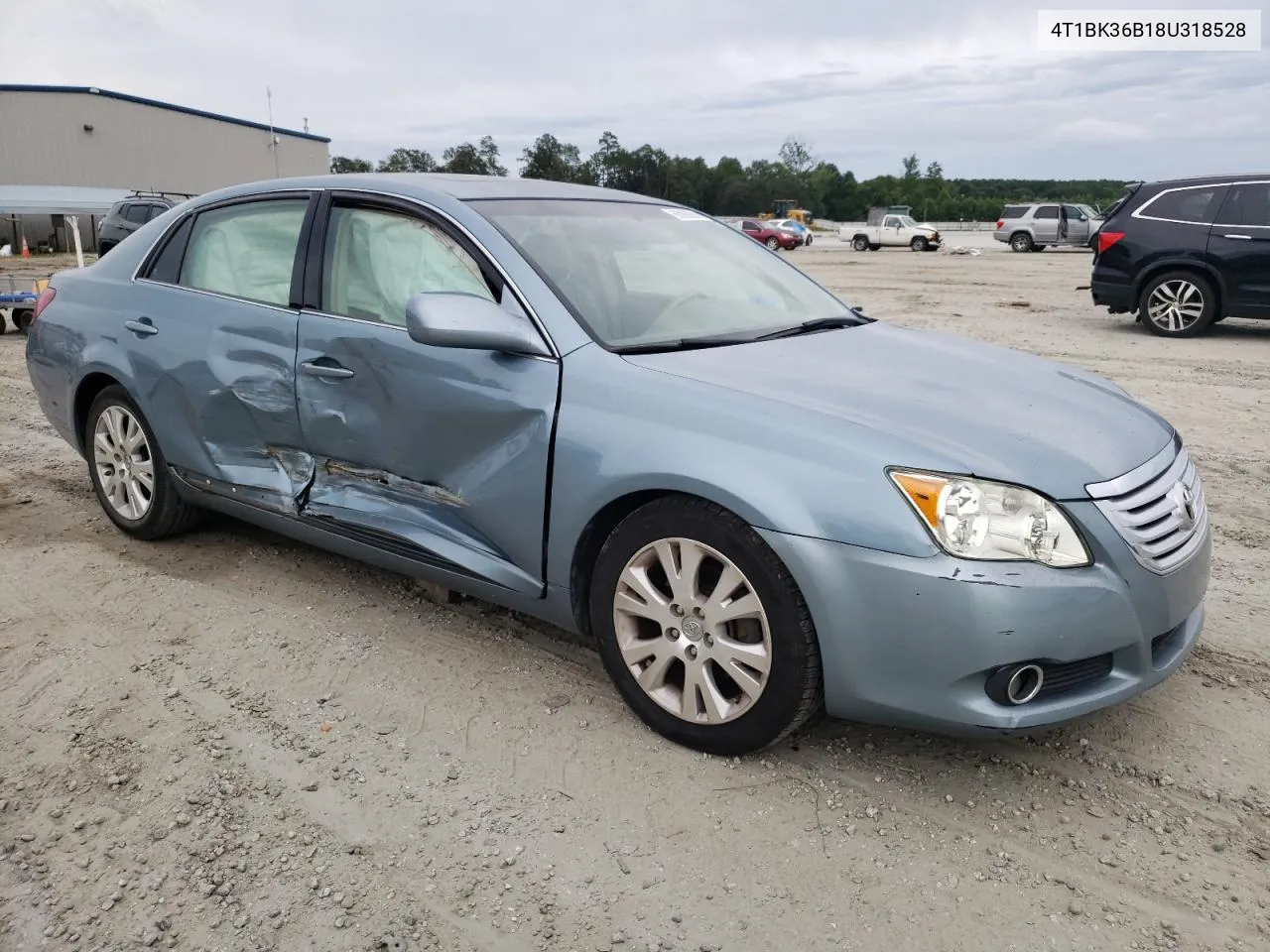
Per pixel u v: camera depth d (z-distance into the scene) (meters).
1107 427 2.93
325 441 3.65
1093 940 2.26
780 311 3.81
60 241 42.62
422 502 3.43
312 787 2.79
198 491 4.20
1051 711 2.58
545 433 3.05
